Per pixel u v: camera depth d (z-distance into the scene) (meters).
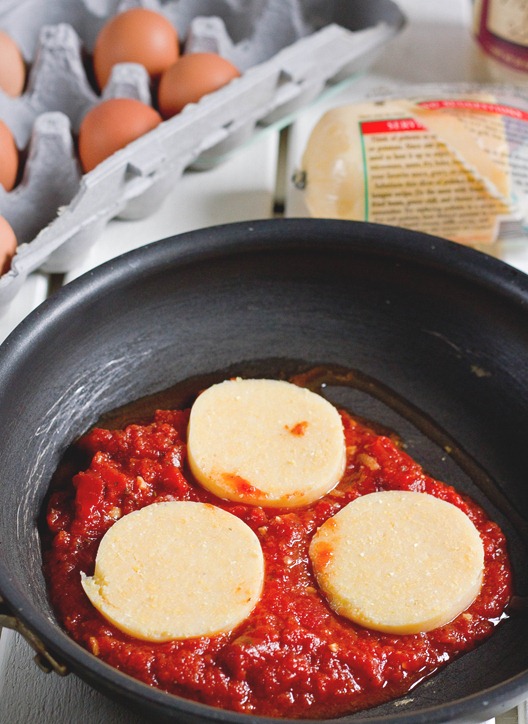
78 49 0.73
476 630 0.52
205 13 0.78
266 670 0.49
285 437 0.57
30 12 0.75
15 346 0.54
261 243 0.59
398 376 0.61
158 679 0.49
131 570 0.52
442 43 0.81
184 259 0.59
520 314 0.58
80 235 0.64
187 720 0.45
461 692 0.50
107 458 0.56
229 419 0.57
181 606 0.51
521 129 0.68
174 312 0.61
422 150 0.67
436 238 0.59
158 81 0.72
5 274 0.62
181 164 0.67
